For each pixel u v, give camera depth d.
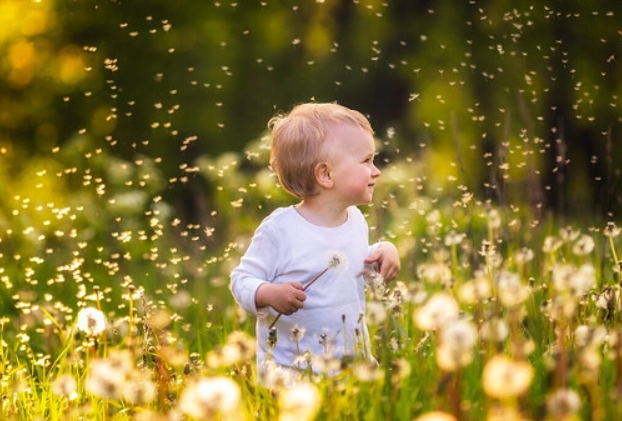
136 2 22.66
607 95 18.70
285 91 22.77
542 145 16.30
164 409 3.94
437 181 8.98
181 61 22.77
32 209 10.03
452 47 21.14
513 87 19.47
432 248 6.81
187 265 7.77
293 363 4.54
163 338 4.79
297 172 4.80
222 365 4.50
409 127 21.42
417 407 3.51
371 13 22.36
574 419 3.16
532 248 5.95
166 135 22.44
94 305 6.98
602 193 6.73
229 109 22.78
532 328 4.64
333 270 4.69
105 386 3.33
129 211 8.98
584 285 3.71
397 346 4.15
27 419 4.44
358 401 3.73
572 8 19.09
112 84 22.53
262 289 4.50
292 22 23.12
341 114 4.87
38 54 22.47
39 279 7.84
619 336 3.65
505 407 3.27
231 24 23.05
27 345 5.97
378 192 7.19
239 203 5.99
